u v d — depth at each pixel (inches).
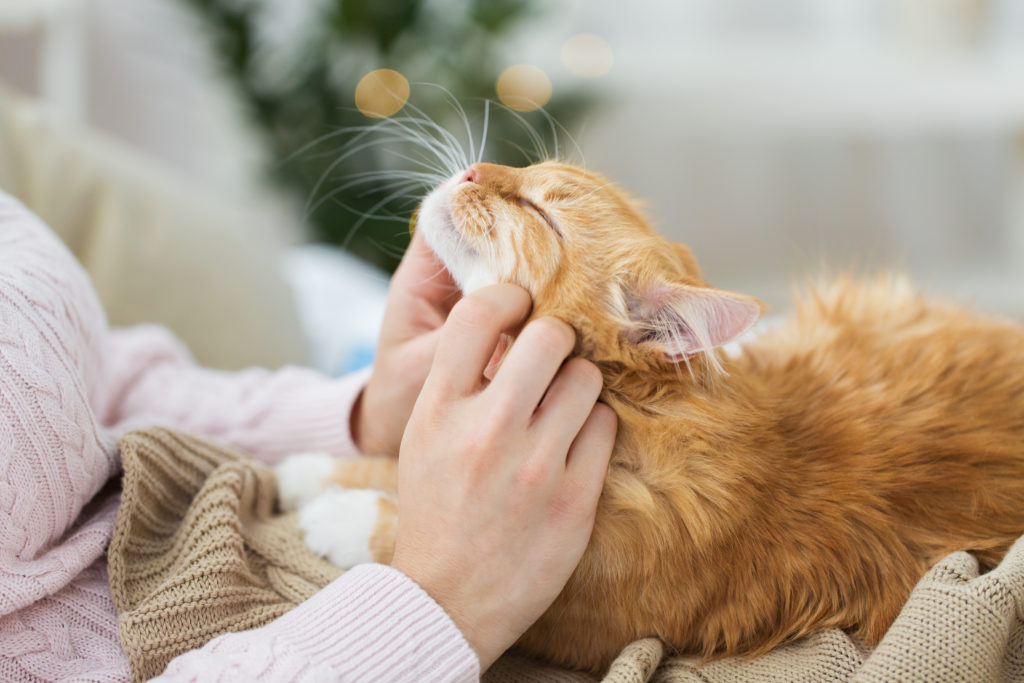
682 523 36.2
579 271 40.5
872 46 144.7
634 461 37.9
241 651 27.0
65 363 32.4
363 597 29.4
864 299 52.8
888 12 144.5
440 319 45.8
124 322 67.2
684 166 154.6
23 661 28.6
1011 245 151.5
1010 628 29.1
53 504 30.6
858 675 28.3
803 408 42.1
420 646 28.4
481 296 33.9
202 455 39.2
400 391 43.7
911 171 154.1
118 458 36.4
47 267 35.6
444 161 51.1
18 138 68.6
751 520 36.4
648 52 145.3
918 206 155.4
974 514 37.0
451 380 32.1
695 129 151.1
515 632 31.5
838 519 36.7
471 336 32.6
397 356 43.8
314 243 124.6
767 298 150.4
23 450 29.2
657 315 39.6
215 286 72.9
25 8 111.5
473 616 30.4
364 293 93.1
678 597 36.0
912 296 53.3
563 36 146.0
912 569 35.4
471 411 31.6
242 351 72.4
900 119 136.3
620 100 142.0
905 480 37.7
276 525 39.5
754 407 40.2
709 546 35.7
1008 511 37.1
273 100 123.3
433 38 123.7
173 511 37.0
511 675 35.4
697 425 37.9
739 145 153.6
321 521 39.3
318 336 85.7
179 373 53.2
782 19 147.8
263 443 48.8
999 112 130.8
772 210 156.8
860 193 155.5
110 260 67.7
